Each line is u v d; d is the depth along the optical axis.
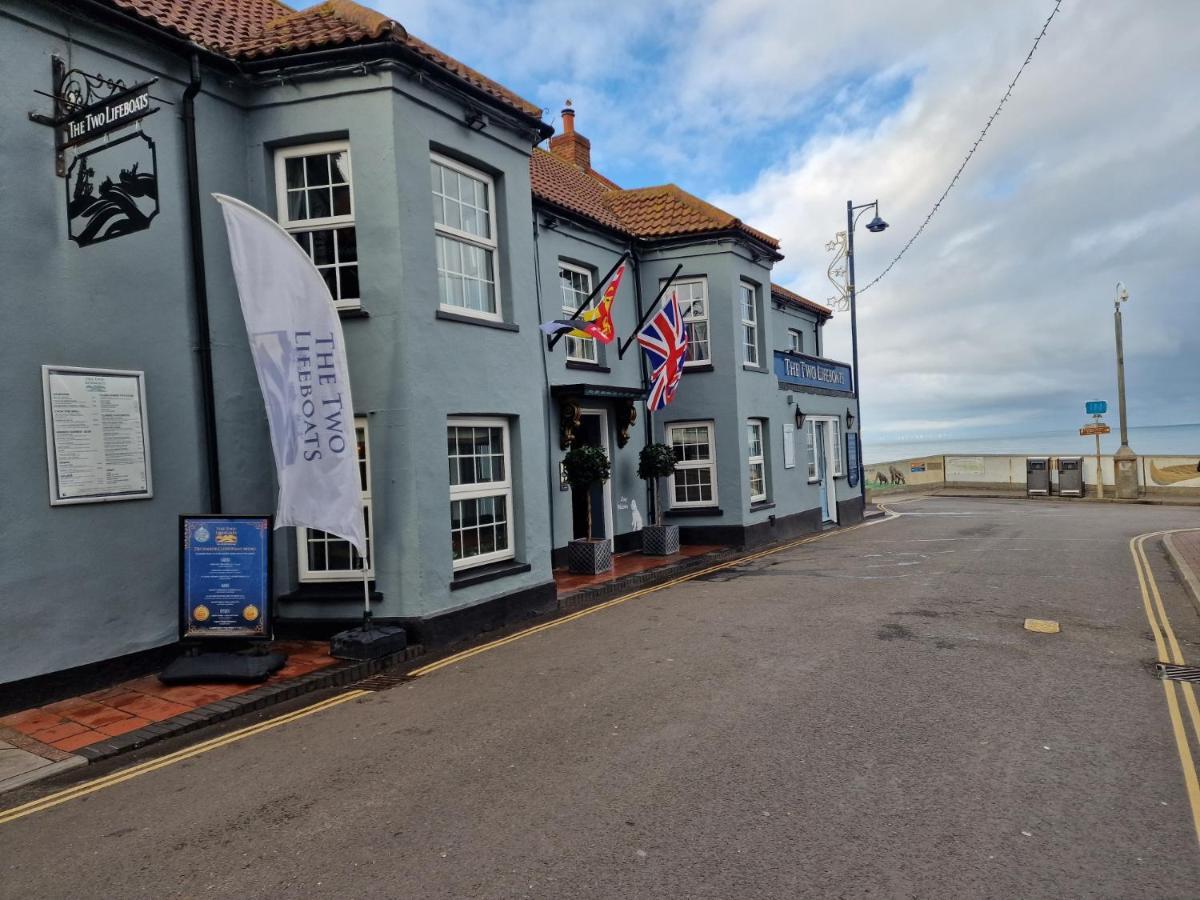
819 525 19.17
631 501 14.64
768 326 16.97
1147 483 27.55
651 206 16.17
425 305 8.19
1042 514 21.77
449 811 4.22
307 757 5.11
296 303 7.24
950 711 5.59
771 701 5.89
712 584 11.34
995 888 3.33
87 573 6.48
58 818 4.33
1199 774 4.46
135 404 6.88
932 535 16.94
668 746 5.05
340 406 7.23
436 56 8.79
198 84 7.39
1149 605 9.12
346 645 7.23
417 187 8.18
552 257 12.71
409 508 7.90
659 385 13.01
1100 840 3.73
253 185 8.20
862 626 8.27
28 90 6.19
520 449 9.55
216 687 6.49
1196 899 3.23
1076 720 5.37
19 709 5.97
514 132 9.72
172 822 4.22
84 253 6.54
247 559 6.85
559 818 4.09
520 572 9.34
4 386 5.96
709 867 3.56
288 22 9.02
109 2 6.61
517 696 6.24
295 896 3.43
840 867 3.54
